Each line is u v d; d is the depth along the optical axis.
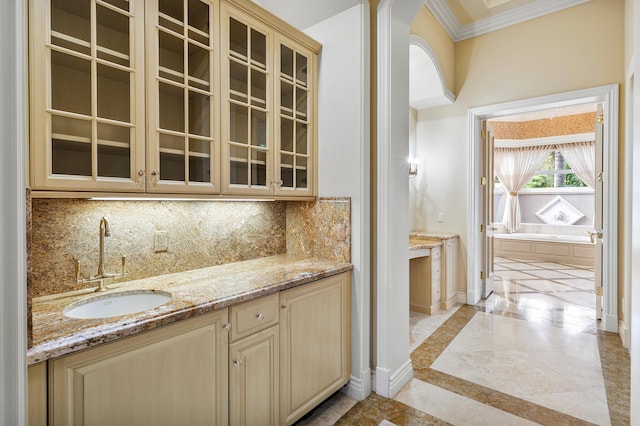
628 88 2.87
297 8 2.31
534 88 3.61
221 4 1.68
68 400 0.99
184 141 1.55
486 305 4.07
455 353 2.75
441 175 4.32
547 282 5.26
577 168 7.14
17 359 0.62
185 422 1.28
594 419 1.90
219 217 2.09
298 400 1.79
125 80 1.37
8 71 0.61
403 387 2.25
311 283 1.86
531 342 2.96
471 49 4.05
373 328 2.21
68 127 1.22
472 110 4.02
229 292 1.49
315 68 2.29
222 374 1.41
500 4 3.56
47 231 1.40
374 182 2.19
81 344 0.99
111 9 1.30
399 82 2.21
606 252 3.20
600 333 3.15
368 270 2.16
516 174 7.79
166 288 1.56
